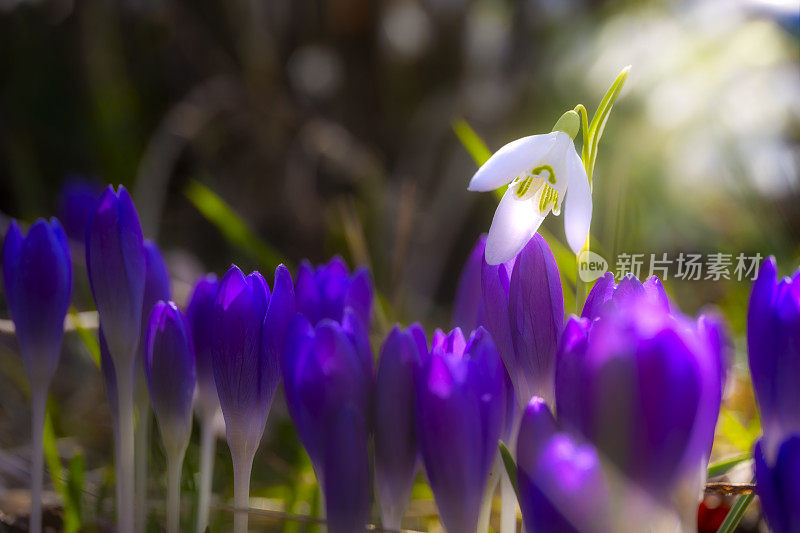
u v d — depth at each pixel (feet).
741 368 2.25
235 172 3.88
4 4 3.75
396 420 1.57
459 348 1.59
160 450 1.85
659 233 2.78
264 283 1.64
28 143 3.70
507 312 1.61
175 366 1.64
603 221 3.01
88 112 3.71
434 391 1.53
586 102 3.66
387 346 1.58
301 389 1.56
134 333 1.67
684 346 1.46
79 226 2.61
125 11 3.90
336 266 1.79
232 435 1.63
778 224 2.53
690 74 3.33
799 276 1.54
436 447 1.53
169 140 3.56
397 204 3.52
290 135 3.96
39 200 3.59
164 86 3.99
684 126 3.13
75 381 2.60
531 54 4.02
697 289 2.50
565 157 1.59
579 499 1.44
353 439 1.53
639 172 2.85
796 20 3.31
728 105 3.13
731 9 3.51
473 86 3.98
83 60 3.72
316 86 4.10
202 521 1.73
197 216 3.68
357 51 4.13
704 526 1.90
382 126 4.12
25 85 3.76
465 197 3.57
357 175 3.76
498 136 3.85
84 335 1.97
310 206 3.73
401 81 4.08
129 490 1.69
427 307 3.27
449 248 3.51
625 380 1.46
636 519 1.48
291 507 1.87
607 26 3.81
